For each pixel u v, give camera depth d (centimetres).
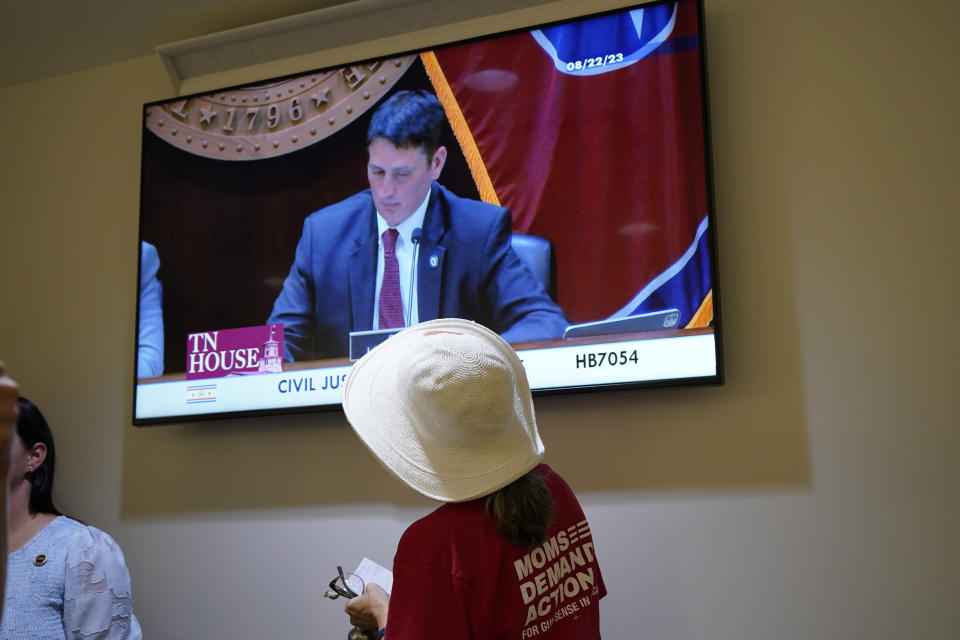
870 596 177
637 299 197
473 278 211
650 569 191
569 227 205
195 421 227
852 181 194
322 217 228
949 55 193
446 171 219
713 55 209
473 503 122
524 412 134
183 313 235
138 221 255
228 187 239
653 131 203
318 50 245
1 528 82
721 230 200
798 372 190
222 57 252
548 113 212
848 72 199
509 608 117
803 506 184
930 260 186
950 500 176
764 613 183
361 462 219
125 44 260
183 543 231
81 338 254
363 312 219
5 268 268
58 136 271
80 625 178
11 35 254
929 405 181
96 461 245
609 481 198
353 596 167
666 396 198
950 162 189
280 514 223
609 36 211
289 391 221
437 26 234
